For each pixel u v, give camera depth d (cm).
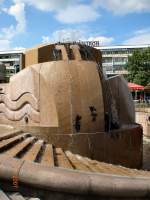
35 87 1432
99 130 1353
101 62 1725
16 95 1555
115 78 1588
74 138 1303
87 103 1342
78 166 955
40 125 1373
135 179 729
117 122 1520
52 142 1302
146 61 5825
